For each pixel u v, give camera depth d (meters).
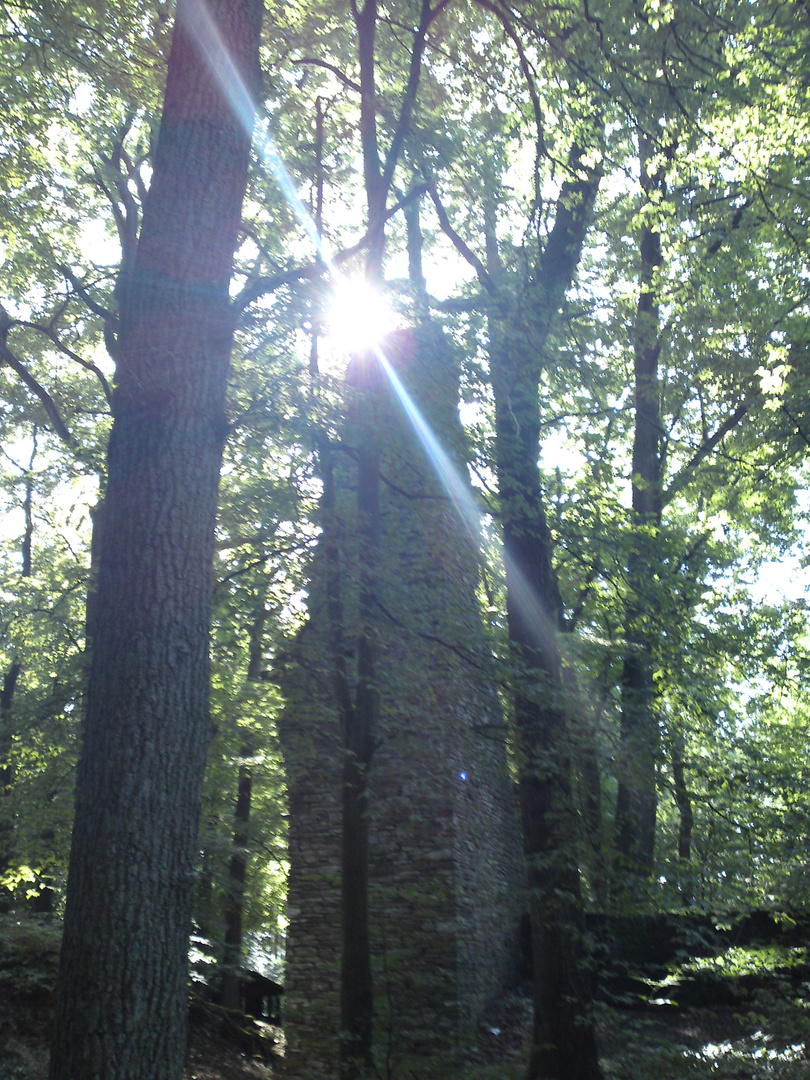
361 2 11.39
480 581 15.80
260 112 9.83
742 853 9.62
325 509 9.62
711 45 11.82
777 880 9.83
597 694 11.04
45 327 14.95
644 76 11.38
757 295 15.23
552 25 10.77
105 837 5.23
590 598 14.77
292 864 15.32
